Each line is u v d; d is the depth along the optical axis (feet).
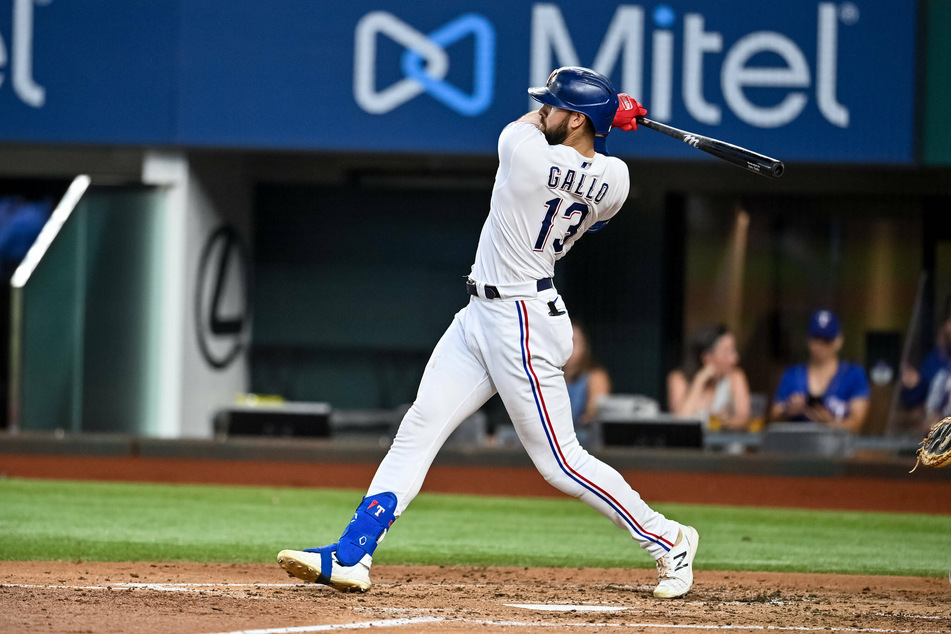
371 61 134.41
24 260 143.02
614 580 58.75
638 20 131.44
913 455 130.62
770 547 76.43
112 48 135.23
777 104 131.44
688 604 49.06
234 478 114.11
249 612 43.34
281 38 134.62
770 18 131.23
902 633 42.80
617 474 48.60
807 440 119.44
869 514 98.99
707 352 148.25
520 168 44.83
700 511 98.78
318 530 78.79
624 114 48.06
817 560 70.23
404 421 47.91
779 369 151.12
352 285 156.15
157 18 134.92
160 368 138.41
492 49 133.08
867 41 131.03
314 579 46.68
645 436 120.06
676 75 131.44
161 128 135.33
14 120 135.74
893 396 148.46
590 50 131.95
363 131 134.72
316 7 134.51
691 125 131.75
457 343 47.73
